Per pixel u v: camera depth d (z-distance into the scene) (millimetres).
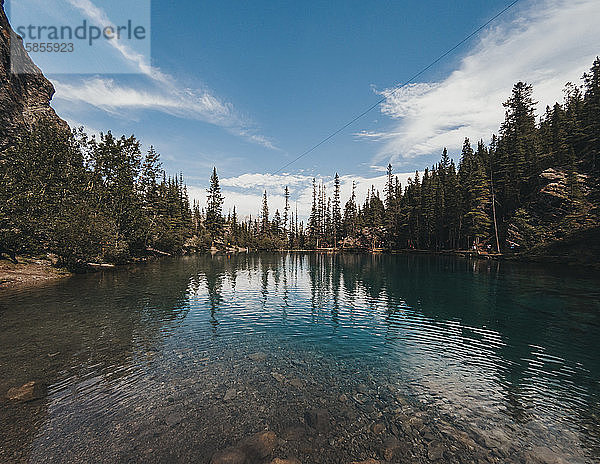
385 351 10586
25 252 29578
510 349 10812
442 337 12141
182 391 7488
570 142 52062
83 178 40125
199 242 84062
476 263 41531
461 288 22984
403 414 6602
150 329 12758
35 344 10773
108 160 45688
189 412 6539
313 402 7043
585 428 6184
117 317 14477
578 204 40969
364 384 8031
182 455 5180
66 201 32875
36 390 7441
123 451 5273
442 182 76438
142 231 47562
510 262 40344
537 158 53500
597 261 30391
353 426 6105
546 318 14617
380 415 6543
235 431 5863
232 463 4922
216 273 33969
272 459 5070
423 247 79562
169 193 80375
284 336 12156
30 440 5555
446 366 9328
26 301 17547
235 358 9758
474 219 55906
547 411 6820
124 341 11227
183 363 9281
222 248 92062
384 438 5738
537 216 47906
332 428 6020
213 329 12930
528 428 6168
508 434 5941
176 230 72938
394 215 88062
